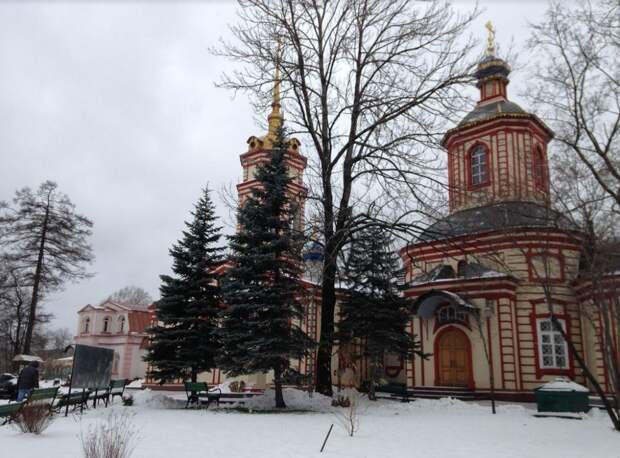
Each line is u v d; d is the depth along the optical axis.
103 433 9.55
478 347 26.27
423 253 30.62
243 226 20.72
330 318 21.61
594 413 19.03
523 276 26.23
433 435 13.48
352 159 22.50
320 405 19.67
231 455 9.58
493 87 34.34
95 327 56.56
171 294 23.50
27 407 12.25
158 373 22.22
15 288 38.41
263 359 18.59
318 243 21.30
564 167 15.36
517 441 12.64
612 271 15.83
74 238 37.84
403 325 26.42
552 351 25.45
